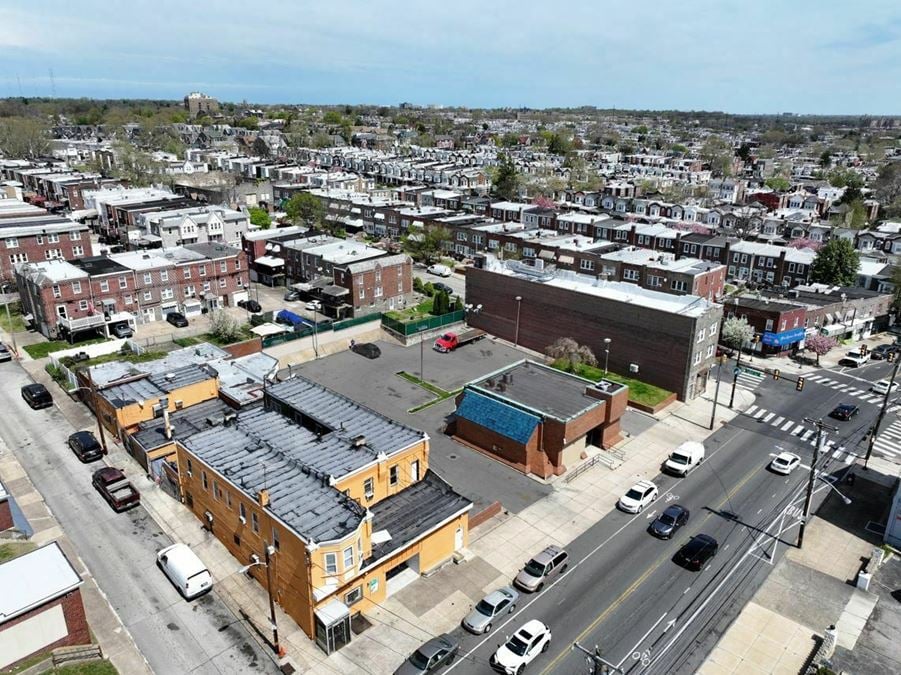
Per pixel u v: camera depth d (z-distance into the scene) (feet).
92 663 103.71
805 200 579.07
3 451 172.96
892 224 456.45
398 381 232.53
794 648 112.78
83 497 153.48
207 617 117.60
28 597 100.89
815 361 262.06
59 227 320.29
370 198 488.85
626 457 180.24
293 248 330.54
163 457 162.30
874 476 172.45
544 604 122.42
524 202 540.93
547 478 168.14
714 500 159.33
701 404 216.33
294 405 164.14
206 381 187.21
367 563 117.19
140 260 284.41
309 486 126.21
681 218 507.30
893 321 314.35
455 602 122.72
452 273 378.73
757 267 361.10
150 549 135.85
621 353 230.68
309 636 113.19
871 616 120.57
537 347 261.65
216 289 296.10
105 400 176.14
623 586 127.75
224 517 133.39
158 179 571.69
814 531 147.02
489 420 177.78
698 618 119.55
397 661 108.58
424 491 144.36
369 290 296.71
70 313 250.98
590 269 322.55
